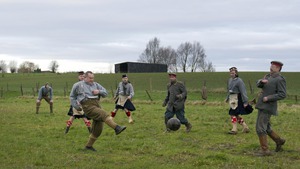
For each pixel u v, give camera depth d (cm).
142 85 5759
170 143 1192
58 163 923
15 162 935
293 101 3347
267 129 1047
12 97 4247
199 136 1329
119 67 9238
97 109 1032
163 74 7156
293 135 1348
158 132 1432
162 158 991
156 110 2406
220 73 6888
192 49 12606
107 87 5641
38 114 2167
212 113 2167
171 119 1367
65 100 3566
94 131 1071
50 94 2255
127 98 1723
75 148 1109
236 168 880
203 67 12606
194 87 5219
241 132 1421
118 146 1147
